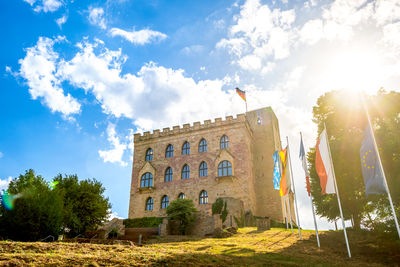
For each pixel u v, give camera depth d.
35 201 31.14
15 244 17.41
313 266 18.83
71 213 36.69
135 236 34.50
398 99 32.41
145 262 15.50
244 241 27.95
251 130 57.97
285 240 28.16
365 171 20.45
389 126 31.58
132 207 54.16
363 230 31.52
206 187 50.31
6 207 30.69
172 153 55.62
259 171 56.56
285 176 32.09
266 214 52.94
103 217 41.78
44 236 31.19
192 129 55.41
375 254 23.09
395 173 28.91
